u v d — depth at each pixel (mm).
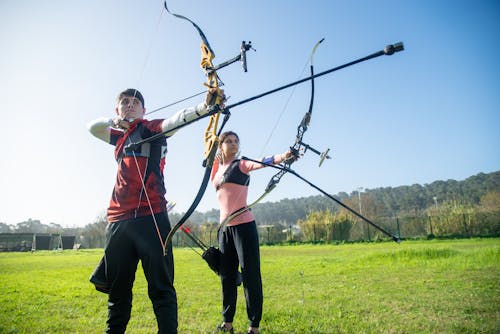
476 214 29953
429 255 9438
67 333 2971
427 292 4500
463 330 2826
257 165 3221
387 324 3064
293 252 17219
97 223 42000
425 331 2822
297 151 3062
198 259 13422
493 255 8359
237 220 3189
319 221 32969
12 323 3277
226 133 3451
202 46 2648
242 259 3092
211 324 3293
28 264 11844
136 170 2369
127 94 2650
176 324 2182
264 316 3473
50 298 4676
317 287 5207
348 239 32188
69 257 17562
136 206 2303
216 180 3461
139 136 2445
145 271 2240
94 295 4961
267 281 5898
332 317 3369
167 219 2414
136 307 4098
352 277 6195
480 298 4020
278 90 2145
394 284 5250
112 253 2299
